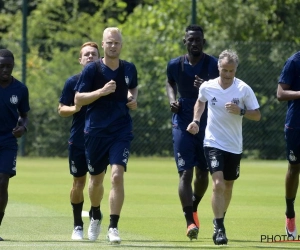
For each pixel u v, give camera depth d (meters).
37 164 70.31
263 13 83.38
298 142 32.50
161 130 76.44
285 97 32.12
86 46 32.00
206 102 32.34
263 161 74.94
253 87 75.38
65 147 77.25
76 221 31.41
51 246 27.45
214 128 29.50
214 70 33.09
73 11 100.75
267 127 75.94
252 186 53.34
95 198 30.16
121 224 35.50
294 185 32.41
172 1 83.75
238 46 75.25
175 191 50.16
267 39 83.00
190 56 33.12
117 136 29.14
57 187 52.09
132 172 63.31
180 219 37.25
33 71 76.94
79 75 31.83
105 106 29.16
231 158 29.67
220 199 28.80
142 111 76.31
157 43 76.75
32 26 95.75
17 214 38.62
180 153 32.12
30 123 76.75
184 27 83.00
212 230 34.03
